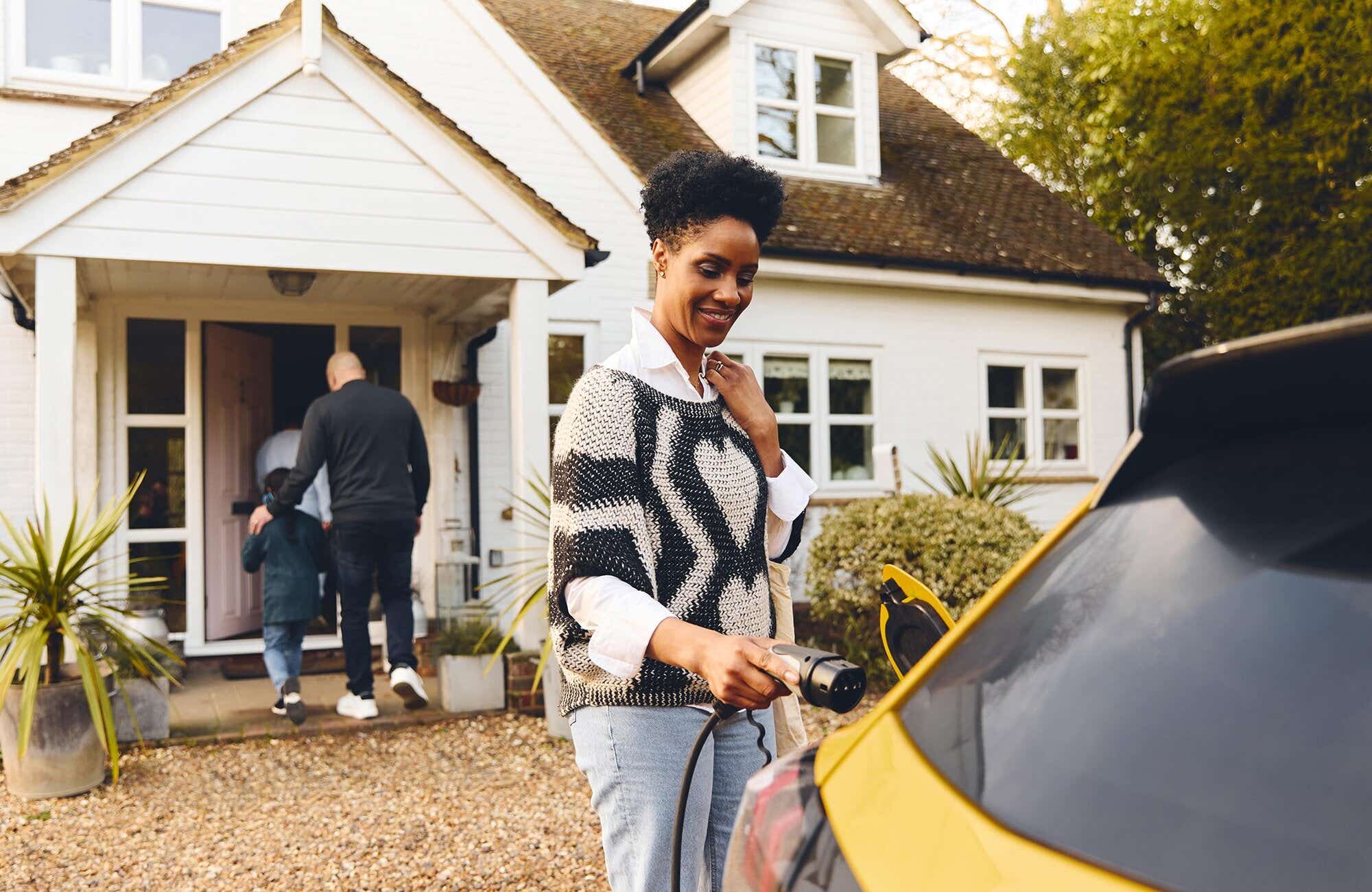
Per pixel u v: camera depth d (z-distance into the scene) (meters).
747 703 1.54
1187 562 1.10
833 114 11.25
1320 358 0.98
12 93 6.85
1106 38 14.81
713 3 10.20
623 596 1.64
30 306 6.41
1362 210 13.19
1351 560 0.97
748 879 1.19
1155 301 11.60
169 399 7.23
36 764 4.68
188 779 5.02
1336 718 0.88
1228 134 14.05
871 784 1.16
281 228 5.77
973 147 13.42
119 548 7.05
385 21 8.15
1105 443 11.64
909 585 1.84
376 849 4.14
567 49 11.99
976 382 10.88
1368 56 13.17
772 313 9.86
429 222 6.09
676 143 10.48
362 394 5.81
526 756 5.41
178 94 5.48
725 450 1.91
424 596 7.80
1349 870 0.79
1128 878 0.87
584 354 8.72
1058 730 1.05
